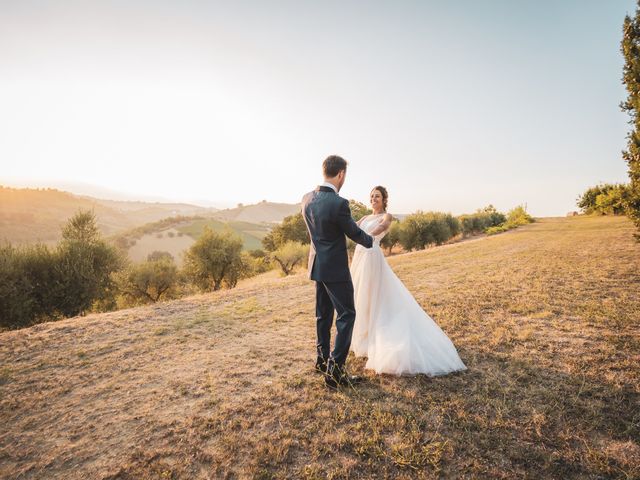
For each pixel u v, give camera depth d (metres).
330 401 2.83
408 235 39.75
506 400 2.71
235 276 26.67
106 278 16.80
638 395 2.67
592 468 1.97
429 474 1.98
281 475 2.02
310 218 3.12
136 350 4.37
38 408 3.00
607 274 7.38
